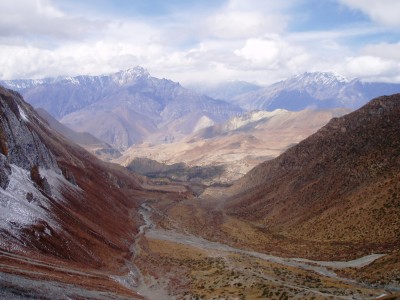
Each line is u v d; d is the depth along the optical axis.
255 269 94.50
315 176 187.50
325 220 142.75
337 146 194.00
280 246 136.75
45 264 67.75
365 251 109.88
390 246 107.50
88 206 136.00
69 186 139.12
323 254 117.38
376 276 84.44
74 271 72.62
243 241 152.38
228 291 77.88
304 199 172.38
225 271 93.81
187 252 128.25
